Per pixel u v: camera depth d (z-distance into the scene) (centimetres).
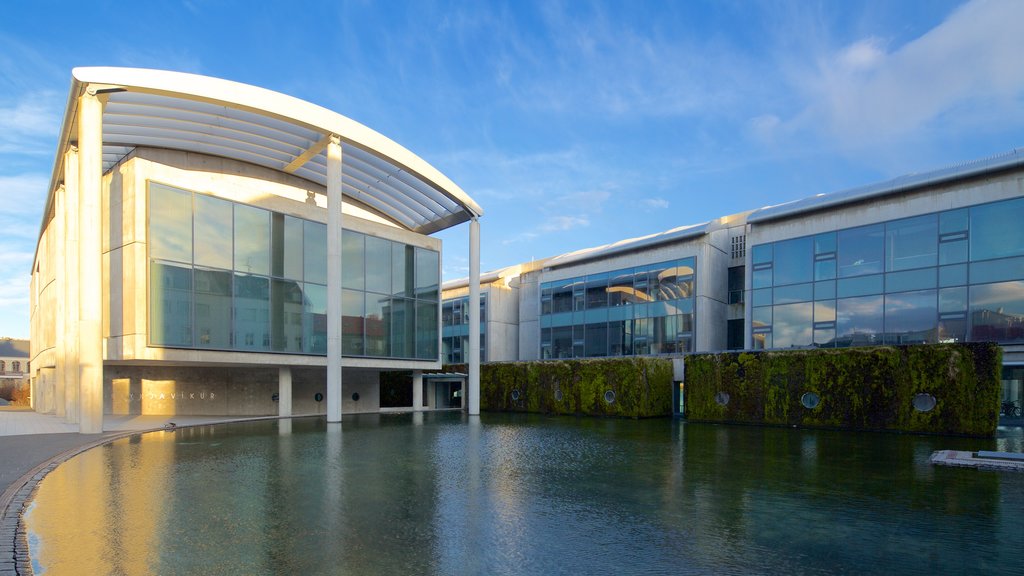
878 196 2444
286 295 2555
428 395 3781
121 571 587
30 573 578
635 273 3459
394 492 975
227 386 2833
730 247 3366
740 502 914
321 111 2352
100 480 1060
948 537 726
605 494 970
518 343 4478
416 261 3170
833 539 716
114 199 2219
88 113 1836
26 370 8488
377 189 3122
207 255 2288
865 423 2080
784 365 2297
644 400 2720
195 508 852
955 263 2230
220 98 2081
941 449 1553
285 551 657
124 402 2727
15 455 1333
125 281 2114
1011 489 1016
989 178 2166
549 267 3959
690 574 593
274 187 2952
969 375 1875
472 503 899
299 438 1777
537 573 594
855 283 2502
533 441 1742
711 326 3162
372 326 2897
